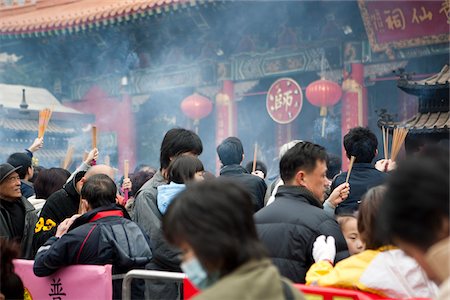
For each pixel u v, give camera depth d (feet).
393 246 11.95
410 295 11.66
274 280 7.75
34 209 21.07
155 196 18.37
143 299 16.84
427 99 26.76
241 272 7.72
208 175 19.48
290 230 13.99
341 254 14.14
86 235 16.65
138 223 18.26
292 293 8.35
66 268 16.76
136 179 24.40
